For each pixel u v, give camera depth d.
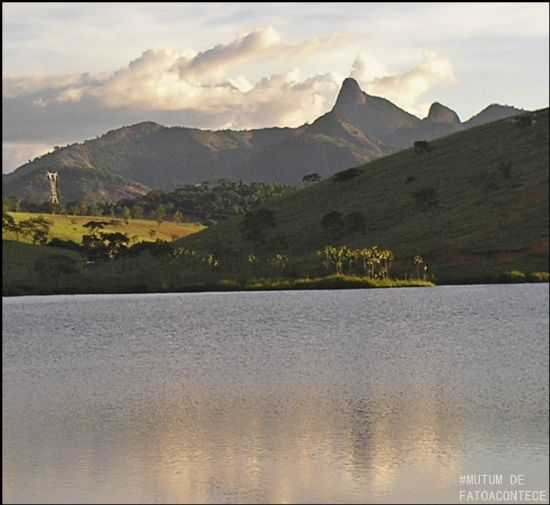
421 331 105.81
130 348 95.19
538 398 53.88
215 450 40.28
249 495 33.31
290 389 60.28
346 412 49.91
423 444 40.84
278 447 40.78
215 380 66.12
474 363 74.38
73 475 36.22
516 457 38.09
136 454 39.50
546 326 108.00
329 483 34.78
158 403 54.44
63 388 63.47
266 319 126.00
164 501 32.59
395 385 61.47
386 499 32.66
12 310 160.12
